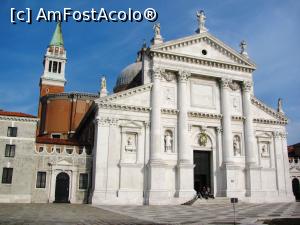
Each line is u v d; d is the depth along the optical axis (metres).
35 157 46.44
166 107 49.31
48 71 101.38
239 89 54.91
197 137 50.84
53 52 103.38
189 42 52.31
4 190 44.19
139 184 45.62
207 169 51.22
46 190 45.91
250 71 55.47
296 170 63.28
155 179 45.41
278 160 54.88
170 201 45.09
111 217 26.28
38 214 27.34
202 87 52.62
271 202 51.34
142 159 46.69
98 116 45.88
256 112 55.41
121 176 45.00
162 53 50.16
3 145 45.53
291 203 49.22
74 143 53.84
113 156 45.38
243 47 56.62
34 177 45.81
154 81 49.09
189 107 50.91
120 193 44.25
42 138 54.16
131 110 47.53
